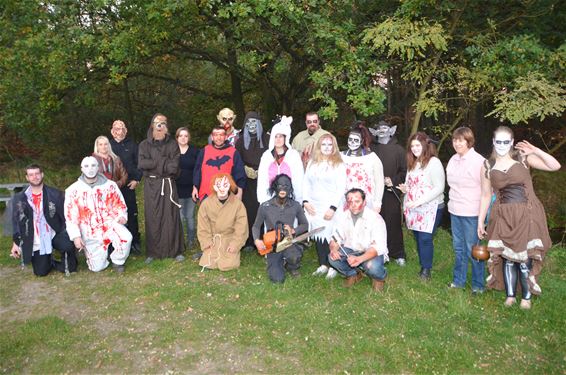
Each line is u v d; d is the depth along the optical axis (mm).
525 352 3934
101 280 5578
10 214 5680
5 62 9609
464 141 4734
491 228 4641
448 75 7742
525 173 4465
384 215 5914
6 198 9805
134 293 5137
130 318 4586
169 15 8117
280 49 9789
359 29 8430
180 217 6215
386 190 5855
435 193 5027
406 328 4277
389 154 5812
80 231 5719
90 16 9773
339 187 5391
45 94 10383
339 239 5125
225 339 4145
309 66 10727
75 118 14070
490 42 7688
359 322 4395
